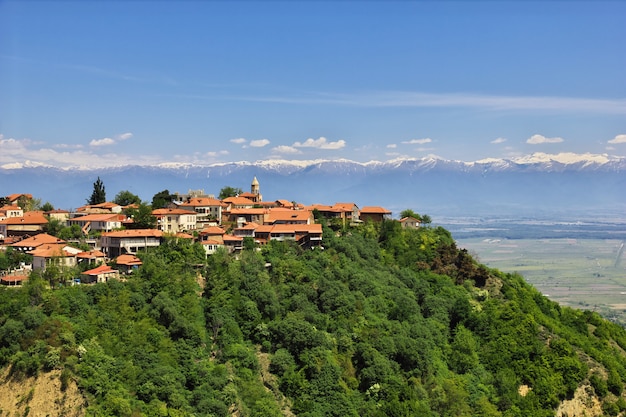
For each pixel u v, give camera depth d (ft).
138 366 617.21
